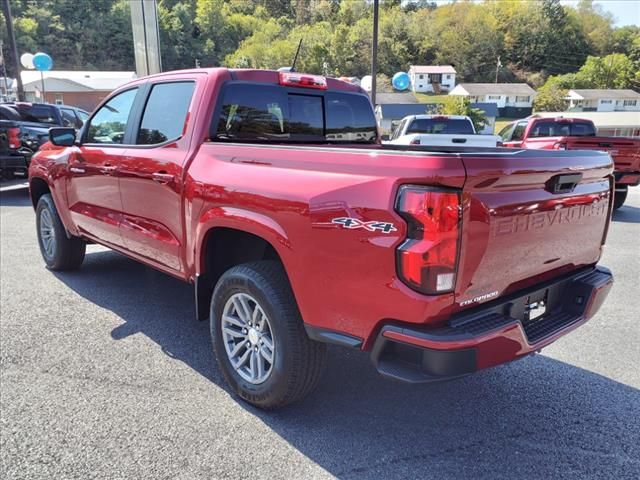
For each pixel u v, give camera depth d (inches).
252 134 139.3
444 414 116.4
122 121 159.8
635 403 121.8
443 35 4709.6
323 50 3309.5
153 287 200.2
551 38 4707.2
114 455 99.3
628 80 4163.4
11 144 403.9
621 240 296.2
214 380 129.2
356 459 99.7
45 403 117.0
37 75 2246.6
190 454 100.1
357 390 126.6
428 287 81.7
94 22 3878.0
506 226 90.0
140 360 139.3
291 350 103.9
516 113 3779.5
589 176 108.9
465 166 81.0
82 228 185.6
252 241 127.0
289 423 111.3
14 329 158.1
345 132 165.5
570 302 113.5
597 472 96.6
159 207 138.3
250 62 3403.1
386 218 84.0
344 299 92.2
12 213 349.7
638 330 165.8
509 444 105.3
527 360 144.4
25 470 94.7
